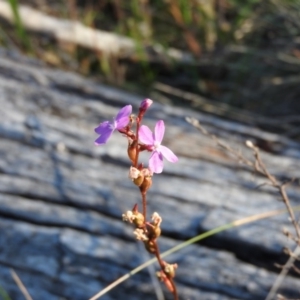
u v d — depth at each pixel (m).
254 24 0.76
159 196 0.46
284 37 0.74
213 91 0.73
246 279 0.41
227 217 0.44
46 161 0.48
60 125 0.51
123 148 0.49
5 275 0.42
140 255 0.42
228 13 0.80
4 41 0.73
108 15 0.83
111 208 0.45
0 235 0.43
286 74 0.71
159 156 0.24
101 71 0.76
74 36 0.76
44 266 0.42
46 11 0.82
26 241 0.43
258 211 0.44
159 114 0.54
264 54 0.71
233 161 0.49
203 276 0.41
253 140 0.52
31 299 0.38
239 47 0.73
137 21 0.77
